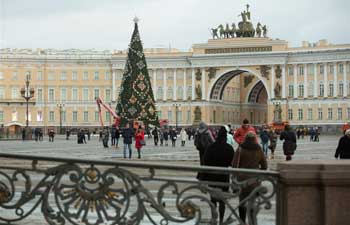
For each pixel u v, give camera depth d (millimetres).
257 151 12547
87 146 55438
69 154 39750
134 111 73125
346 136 18109
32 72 121000
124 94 73875
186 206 8492
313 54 109562
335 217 7961
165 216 8492
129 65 73875
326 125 109062
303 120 110875
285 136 26203
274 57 111188
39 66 121250
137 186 8500
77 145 58250
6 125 119562
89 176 8617
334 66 108688
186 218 8492
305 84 110562
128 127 36312
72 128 121562
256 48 112688
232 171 8273
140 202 8523
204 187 8477
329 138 85625
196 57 115000
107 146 52406
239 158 12586
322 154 39344
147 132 77000
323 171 7973
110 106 120812
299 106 111000
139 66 73688
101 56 122438
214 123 116312
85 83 121875
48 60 121000
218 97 118500
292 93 111625
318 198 8047
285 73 111312
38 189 8781
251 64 112500
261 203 8344
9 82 120062
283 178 8086
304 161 8344
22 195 8812
